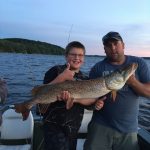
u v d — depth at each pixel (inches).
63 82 45.7
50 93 45.6
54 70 49.1
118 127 50.0
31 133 61.9
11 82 231.8
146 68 50.3
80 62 48.9
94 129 52.1
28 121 61.9
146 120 128.5
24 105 46.5
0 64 450.6
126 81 47.3
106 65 51.4
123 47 50.6
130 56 51.9
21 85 216.1
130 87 49.3
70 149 48.9
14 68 376.8
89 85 45.4
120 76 45.0
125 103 49.4
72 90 45.2
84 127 65.0
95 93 45.6
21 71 335.0
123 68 45.4
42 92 46.2
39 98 46.3
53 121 46.9
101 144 51.7
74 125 47.6
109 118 50.5
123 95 49.4
